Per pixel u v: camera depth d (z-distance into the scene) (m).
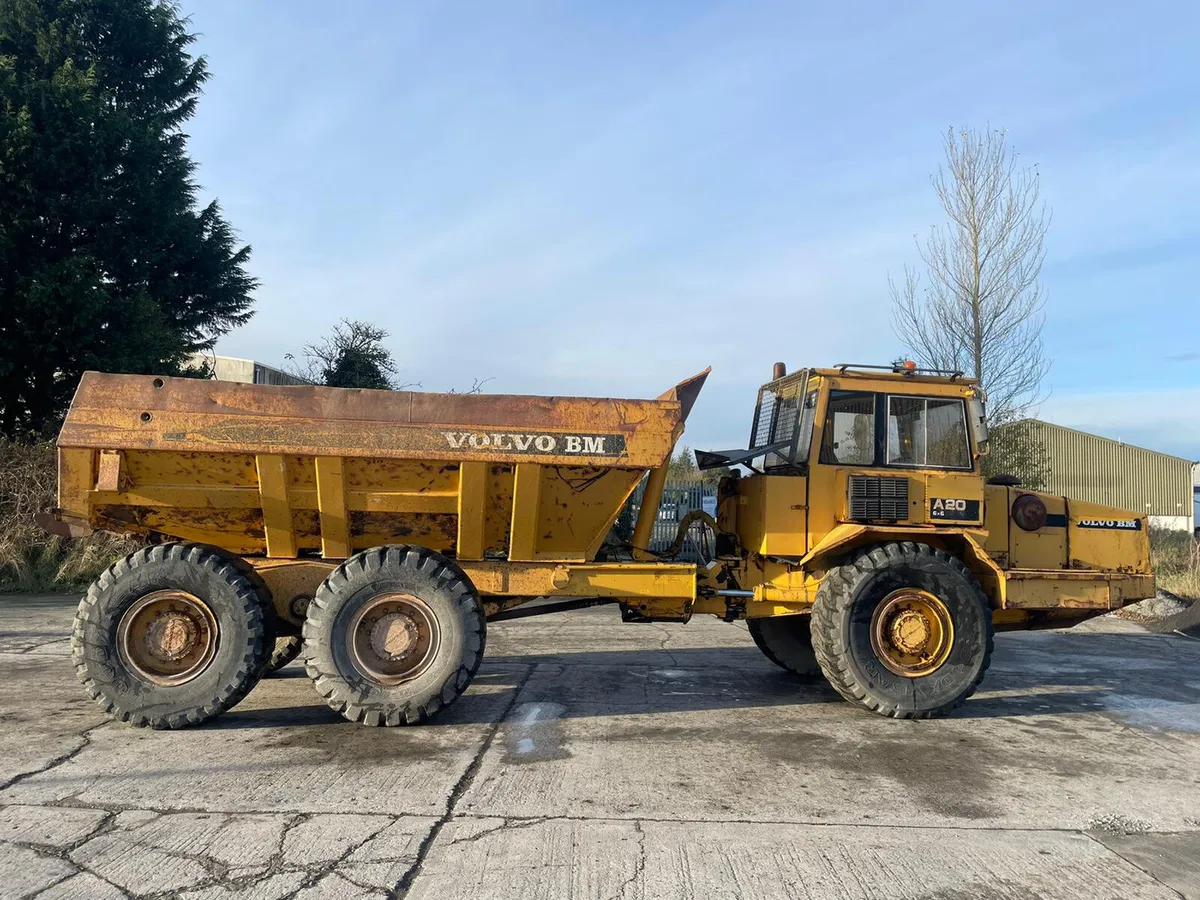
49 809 4.00
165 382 5.46
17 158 14.45
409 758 4.82
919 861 3.63
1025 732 5.69
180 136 19.91
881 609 5.90
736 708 6.16
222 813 3.98
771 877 3.45
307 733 5.29
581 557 6.02
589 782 4.48
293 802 4.12
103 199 15.70
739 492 6.71
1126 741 5.51
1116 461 39.03
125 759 4.73
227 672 5.32
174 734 5.23
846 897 3.30
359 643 5.43
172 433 5.39
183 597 5.36
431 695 5.38
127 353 15.36
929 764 4.93
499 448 5.60
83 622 5.26
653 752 5.04
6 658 7.41
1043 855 3.72
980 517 6.27
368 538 5.93
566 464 5.66
